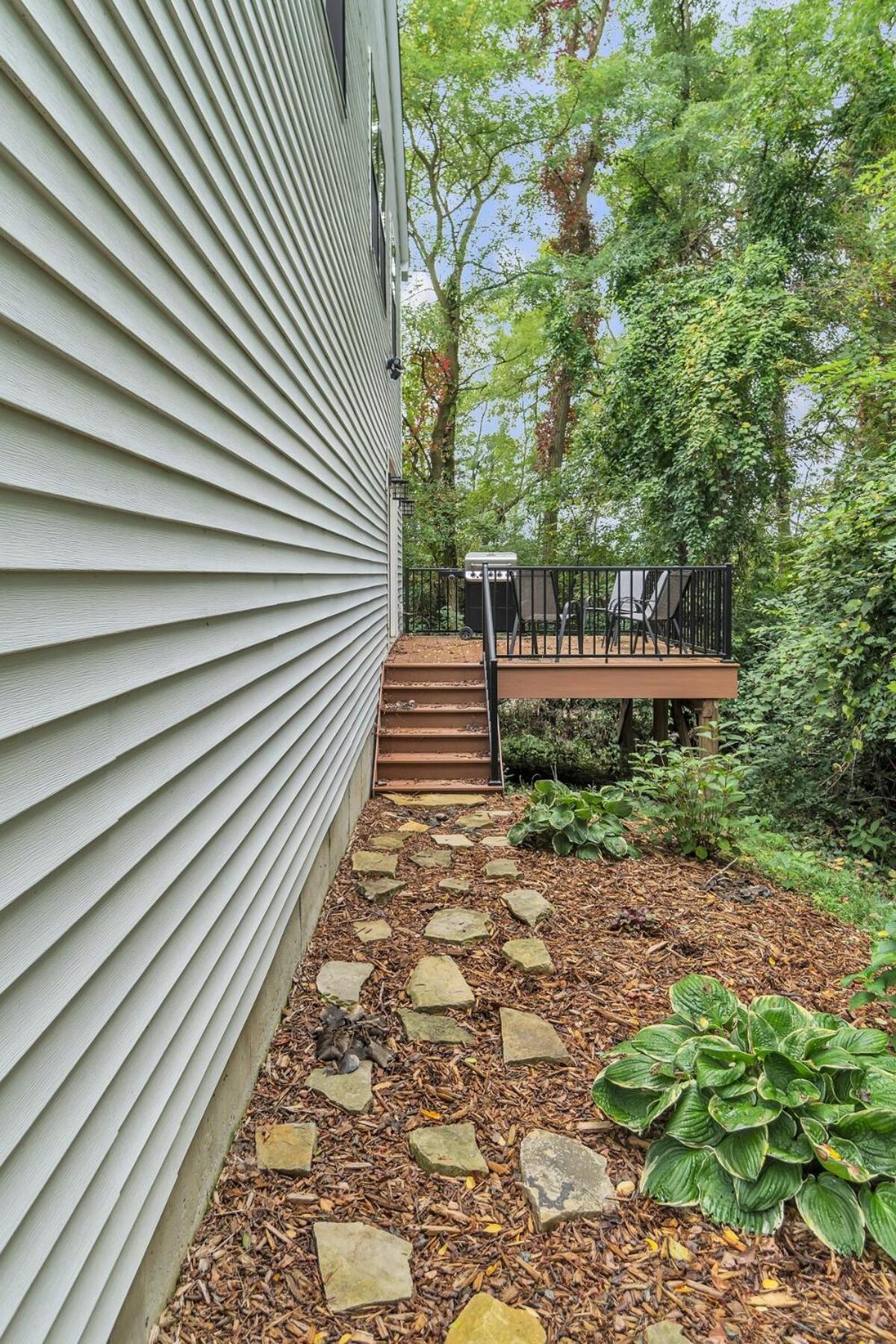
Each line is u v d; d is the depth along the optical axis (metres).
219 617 1.83
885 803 6.16
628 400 11.48
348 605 4.47
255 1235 1.62
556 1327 1.42
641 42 14.88
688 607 7.59
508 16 15.03
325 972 2.76
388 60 8.20
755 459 9.56
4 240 0.89
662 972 2.78
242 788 2.04
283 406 2.62
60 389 1.03
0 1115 0.87
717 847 4.12
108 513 1.20
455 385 17.55
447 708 6.09
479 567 9.13
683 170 13.24
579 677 6.35
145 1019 1.32
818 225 10.45
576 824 4.05
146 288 1.35
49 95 1.00
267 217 2.37
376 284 6.38
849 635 5.73
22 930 0.93
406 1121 2.00
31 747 0.95
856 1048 1.95
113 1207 1.18
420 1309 1.46
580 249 16.06
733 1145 1.75
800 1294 1.51
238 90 2.02
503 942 3.00
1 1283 0.85
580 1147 1.90
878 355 8.48
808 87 10.05
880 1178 1.71
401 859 3.96
